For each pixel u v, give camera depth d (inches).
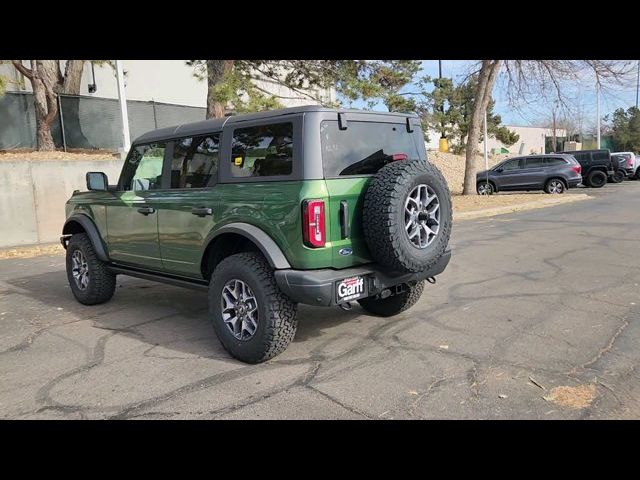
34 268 381.7
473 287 265.1
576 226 468.1
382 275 175.6
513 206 648.4
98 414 144.1
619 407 137.5
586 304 227.1
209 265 198.1
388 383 156.4
